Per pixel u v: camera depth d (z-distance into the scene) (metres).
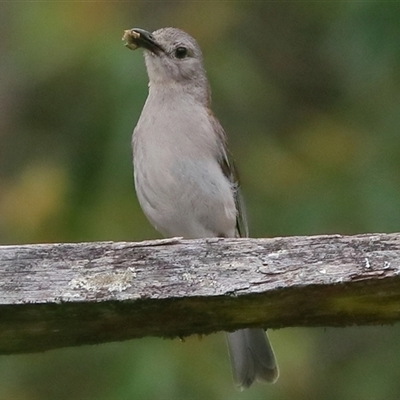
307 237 5.83
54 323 5.91
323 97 13.31
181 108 9.45
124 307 5.82
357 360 11.55
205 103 9.86
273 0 13.52
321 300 5.86
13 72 12.65
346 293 5.80
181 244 5.85
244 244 5.84
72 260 5.84
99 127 11.77
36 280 5.80
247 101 12.42
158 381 10.46
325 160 12.03
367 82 12.34
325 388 11.22
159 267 5.82
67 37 11.95
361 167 11.81
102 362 10.90
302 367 10.83
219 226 9.30
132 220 11.33
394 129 12.02
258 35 13.38
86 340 6.12
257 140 12.48
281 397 10.72
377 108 12.34
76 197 11.59
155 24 12.47
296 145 12.51
